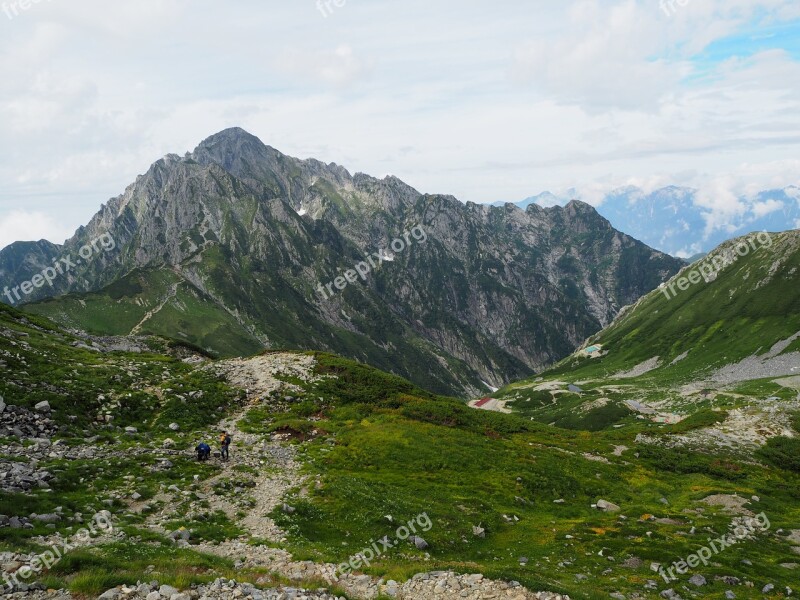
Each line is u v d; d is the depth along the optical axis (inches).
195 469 1518.2
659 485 2261.3
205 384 2519.7
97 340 3629.4
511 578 939.3
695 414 3698.3
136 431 1809.8
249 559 964.6
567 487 2039.9
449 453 2145.7
